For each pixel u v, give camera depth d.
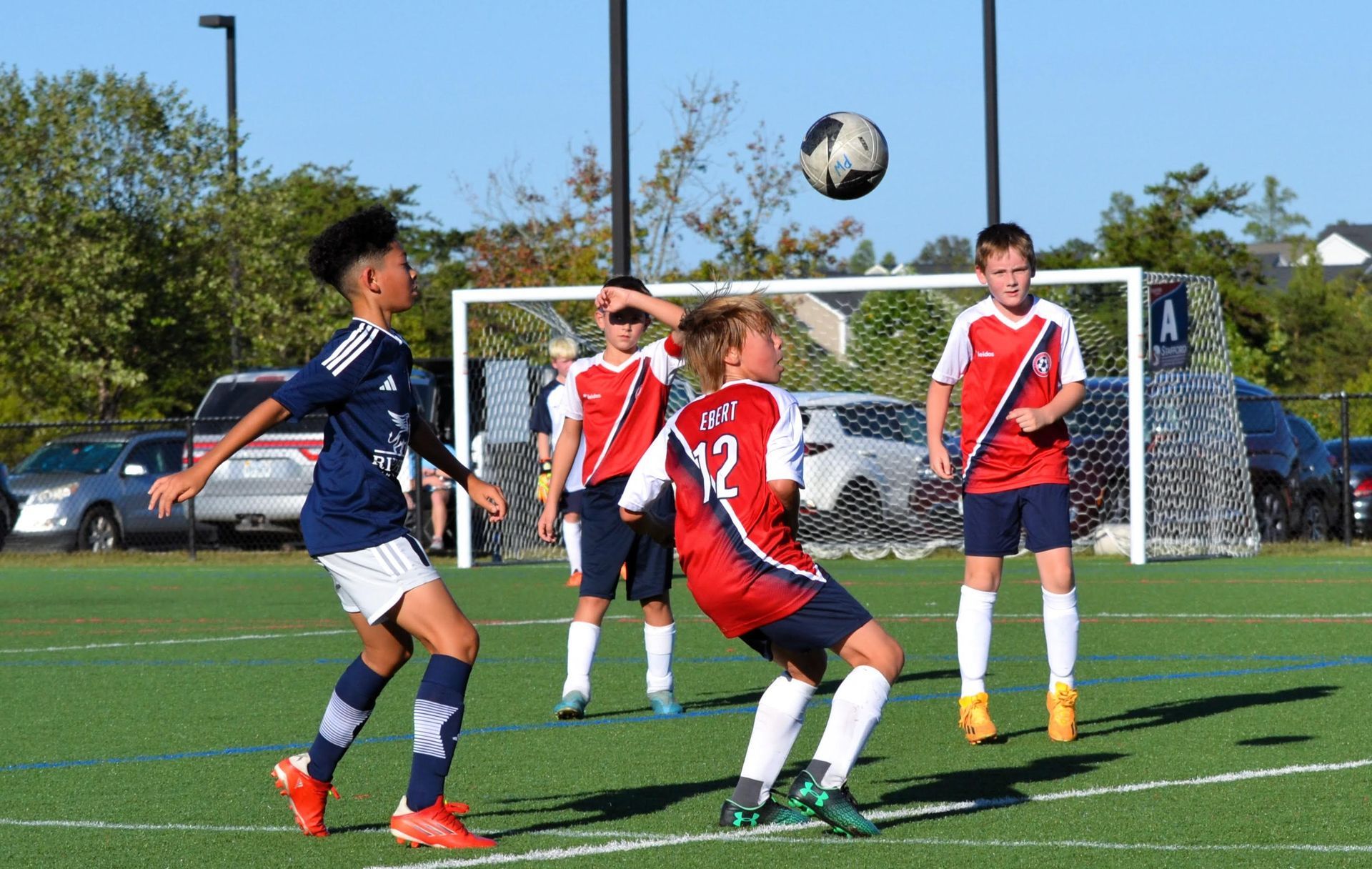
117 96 67.38
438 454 11.95
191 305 69.75
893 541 43.44
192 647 24.97
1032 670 20.58
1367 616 26.45
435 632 10.96
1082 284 39.78
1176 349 39.91
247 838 11.34
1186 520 41.09
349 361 10.83
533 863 10.37
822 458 42.88
